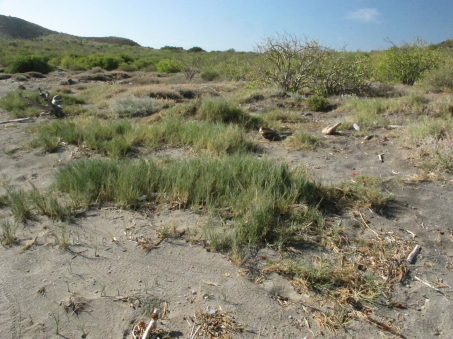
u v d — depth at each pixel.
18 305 2.60
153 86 12.83
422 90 11.23
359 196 4.14
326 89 12.23
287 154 5.85
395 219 3.78
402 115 7.69
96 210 3.90
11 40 58.50
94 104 11.47
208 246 3.27
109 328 2.42
